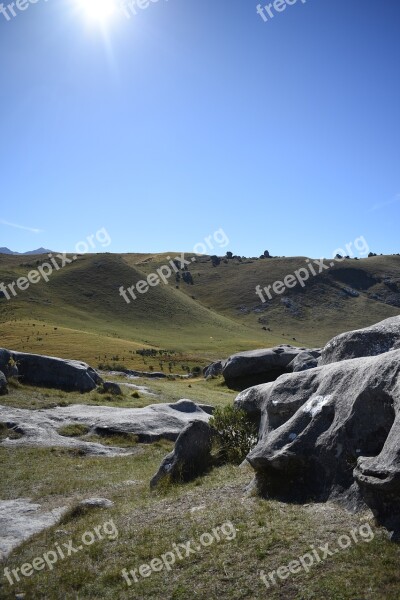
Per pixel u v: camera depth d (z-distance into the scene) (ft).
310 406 45.24
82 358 300.40
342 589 27.48
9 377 111.24
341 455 39.34
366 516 33.88
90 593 31.91
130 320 559.79
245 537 34.60
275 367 161.07
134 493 52.29
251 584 29.60
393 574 27.84
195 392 143.95
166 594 30.25
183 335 537.65
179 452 54.49
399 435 33.47
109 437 84.38
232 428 60.23
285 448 42.14
